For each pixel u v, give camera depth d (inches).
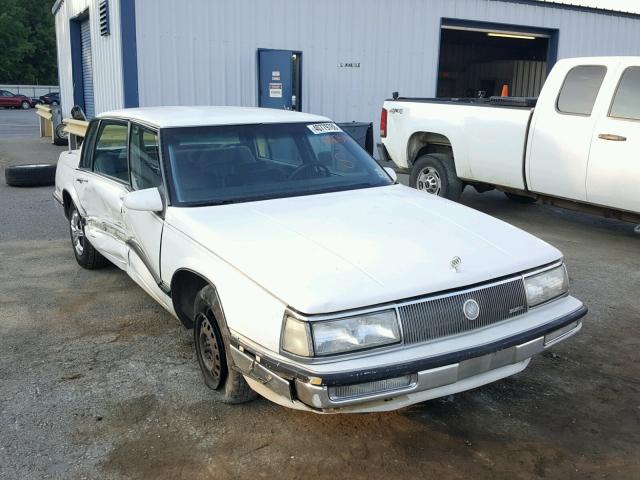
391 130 372.8
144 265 173.8
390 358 114.2
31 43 2974.9
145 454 127.0
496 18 640.4
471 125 323.0
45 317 199.5
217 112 189.3
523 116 298.5
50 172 458.6
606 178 268.2
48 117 792.3
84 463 123.9
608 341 182.4
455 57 1093.1
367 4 581.0
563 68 285.6
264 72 546.3
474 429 136.7
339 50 578.6
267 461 125.0
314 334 111.3
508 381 158.2
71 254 271.9
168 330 189.2
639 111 257.6
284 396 115.1
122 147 196.4
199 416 140.6
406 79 614.9
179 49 514.6
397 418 140.9
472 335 123.3
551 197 300.2
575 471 122.5
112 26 524.4
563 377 160.4
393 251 130.9
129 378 158.4
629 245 291.1
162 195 161.8
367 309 114.7
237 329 124.4
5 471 121.0
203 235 142.2
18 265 255.0
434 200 171.9
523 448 130.0
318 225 144.1
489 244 139.2
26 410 142.9
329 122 198.7
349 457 126.4
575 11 676.7
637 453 128.6
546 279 137.0
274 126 185.2
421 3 603.8
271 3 541.6
